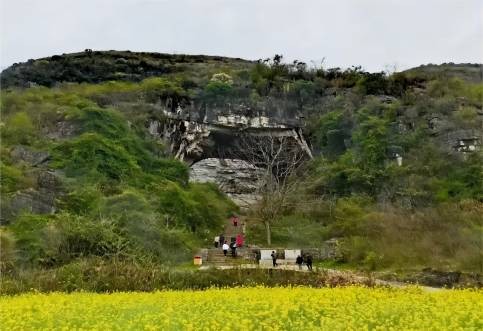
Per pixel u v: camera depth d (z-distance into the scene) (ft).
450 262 129.08
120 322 57.47
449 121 241.14
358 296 70.90
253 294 73.36
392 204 200.54
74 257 123.03
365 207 194.80
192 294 76.69
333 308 61.31
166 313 60.75
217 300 69.26
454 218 165.48
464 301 66.08
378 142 230.27
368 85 284.41
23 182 171.83
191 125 264.93
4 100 244.63
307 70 304.30
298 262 133.39
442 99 256.52
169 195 185.78
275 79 288.51
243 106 271.08
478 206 184.75
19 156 196.34
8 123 222.48
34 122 224.74
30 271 108.99
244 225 203.00
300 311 60.54
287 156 263.90
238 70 303.07
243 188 262.26
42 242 125.59
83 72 316.40
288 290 79.15
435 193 208.85
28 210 159.02
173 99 269.44
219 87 271.90
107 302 70.08
